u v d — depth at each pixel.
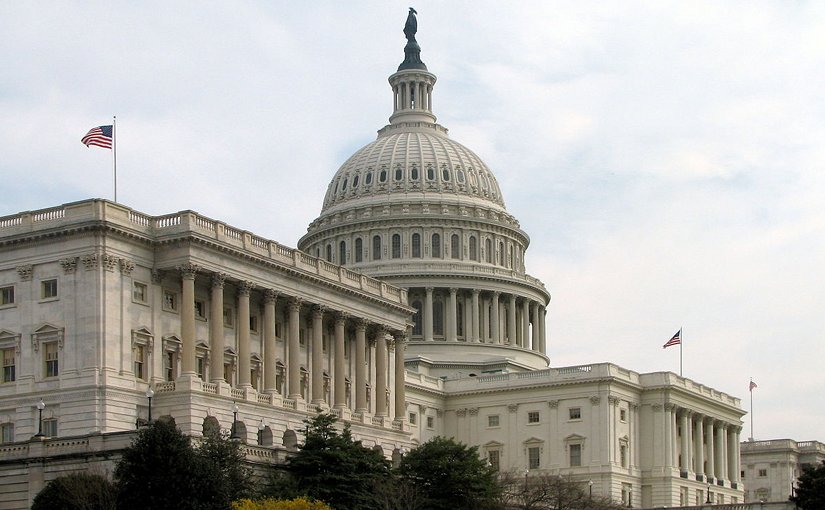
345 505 100.50
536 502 131.38
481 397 190.50
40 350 113.12
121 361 112.19
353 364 141.62
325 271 136.62
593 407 182.00
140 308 114.94
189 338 116.25
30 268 114.50
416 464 110.44
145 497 85.88
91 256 111.81
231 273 121.69
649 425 189.12
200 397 114.00
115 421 109.94
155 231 117.88
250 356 123.94
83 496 87.81
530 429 186.12
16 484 98.25
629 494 183.38
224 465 94.75
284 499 93.44
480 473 112.50
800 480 140.00
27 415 112.06
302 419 127.19
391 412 147.50
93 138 116.94
